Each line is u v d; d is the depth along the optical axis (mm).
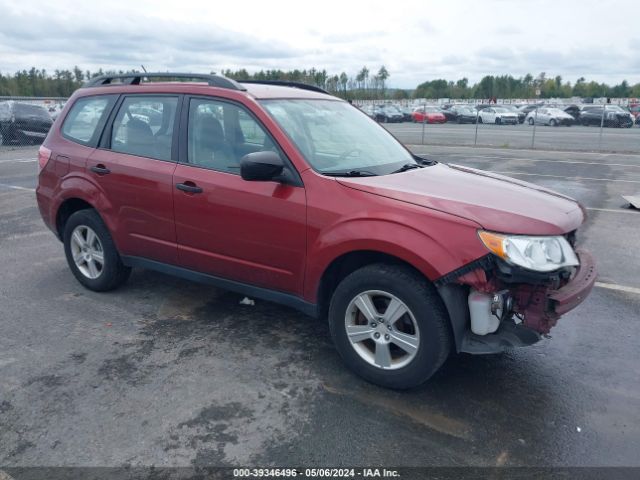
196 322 4391
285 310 4641
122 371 3613
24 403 3234
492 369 3705
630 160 16688
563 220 3238
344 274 3670
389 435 2982
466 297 3146
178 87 4270
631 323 4461
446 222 3078
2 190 10422
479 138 26703
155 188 4207
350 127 4387
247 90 4051
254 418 3123
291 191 3557
